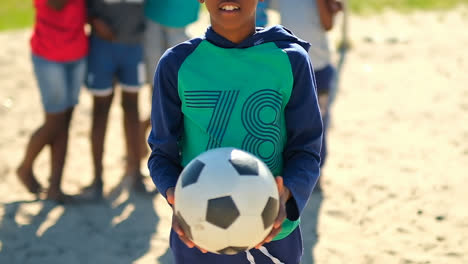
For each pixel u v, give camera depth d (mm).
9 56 8445
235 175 2000
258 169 2037
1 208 4656
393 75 7637
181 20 4715
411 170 5219
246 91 2213
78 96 4824
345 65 8055
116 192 5012
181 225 2080
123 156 5723
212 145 2250
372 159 5484
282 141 2307
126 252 4164
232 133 2230
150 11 4746
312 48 4414
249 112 2215
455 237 4156
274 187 2055
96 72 4711
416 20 10031
